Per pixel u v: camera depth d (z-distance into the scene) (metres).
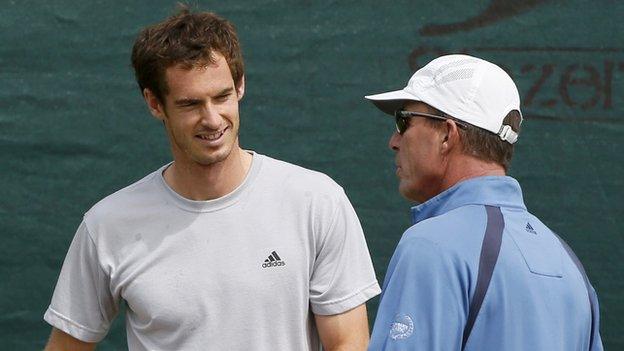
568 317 8.54
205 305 9.85
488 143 8.83
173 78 9.64
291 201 10.10
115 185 16.31
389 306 8.29
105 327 10.64
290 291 9.92
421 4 16.02
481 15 15.98
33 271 16.42
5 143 16.28
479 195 8.70
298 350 9.94
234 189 10.09
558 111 15.96
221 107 9.76
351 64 16.11
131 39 16.22
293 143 16.20
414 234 8.44
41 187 16.34
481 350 8.18
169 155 16.30
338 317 10.06
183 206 10.12
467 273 8.20
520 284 8.27
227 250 9.96
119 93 16.25
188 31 9.70
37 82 16.25
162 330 9.98
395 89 16.06
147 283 9.98
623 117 15.86
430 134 8.98
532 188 16.06
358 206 16.23
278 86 16.19
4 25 16.20
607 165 15.93
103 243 10.20
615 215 15.93
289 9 16.14
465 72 8.93
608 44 15.84
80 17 16.20
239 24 16.16
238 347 9.84
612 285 15.99
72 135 16.30
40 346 16.45
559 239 9.05
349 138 16.19
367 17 16.09
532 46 15.92
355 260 10.17
